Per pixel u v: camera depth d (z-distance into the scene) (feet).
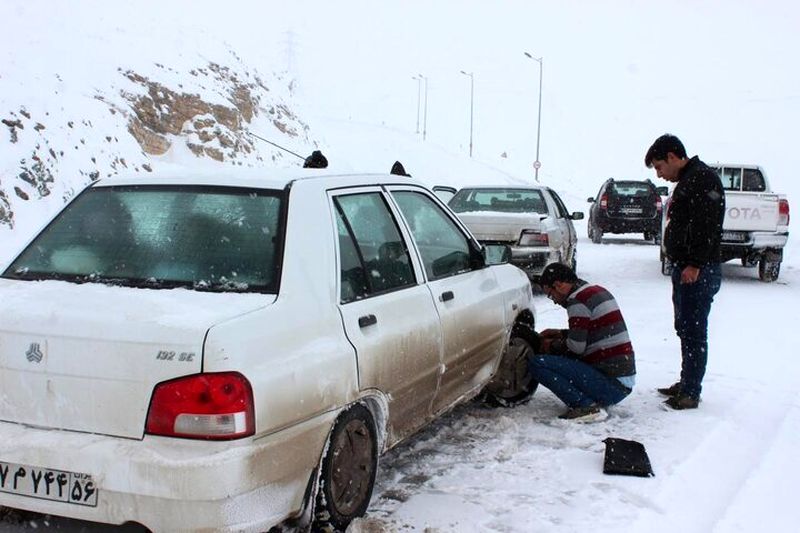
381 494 14.12
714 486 14.84
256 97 119.14
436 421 18.44
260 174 13.48
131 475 9.68
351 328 12.09
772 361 24.98
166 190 13.21
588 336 18.74
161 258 11.94
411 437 17.28
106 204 13.29
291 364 10.66
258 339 10.32
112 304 10.74
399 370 13.28
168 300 10.84
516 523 13.02
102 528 11.89
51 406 10.28
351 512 12.28
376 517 13.07
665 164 19.42
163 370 9.81
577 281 18.86
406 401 13.88
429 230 16.20
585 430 17.98
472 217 36.01
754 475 15.39
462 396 16.70
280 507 10.63
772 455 16.56
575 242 44.47
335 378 11.44
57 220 13.38
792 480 15.21
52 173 53.98
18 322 10.61
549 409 19.66
